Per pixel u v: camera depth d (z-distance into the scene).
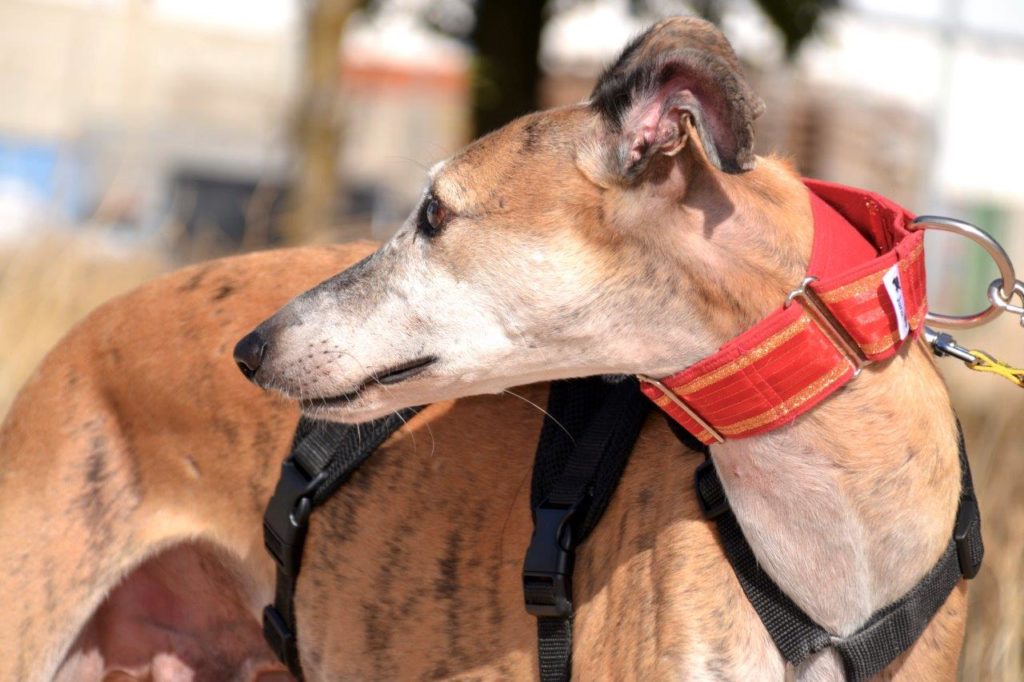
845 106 14.19
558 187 2.41
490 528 2.76
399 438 2.94
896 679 2.39
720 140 2.20
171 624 3.34
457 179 2.52
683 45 2.23
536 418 2.84
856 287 2.22
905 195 14.64
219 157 15.00
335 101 8.56
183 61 15.67
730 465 2.36
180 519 3.13
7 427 3.25
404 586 2.83
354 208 14.90
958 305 11.45
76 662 3.20
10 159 12.35
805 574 2.33
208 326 3.15
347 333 2.57
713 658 2.34
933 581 2.34
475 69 8.38
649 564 2.45
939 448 2.35
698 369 2.32
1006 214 15.48
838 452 2.29
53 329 6.20
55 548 3.07
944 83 14.49
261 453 3.05
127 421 3.16
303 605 2.99
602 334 2.42
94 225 7.02
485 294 2.47
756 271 2.32
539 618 2.59
